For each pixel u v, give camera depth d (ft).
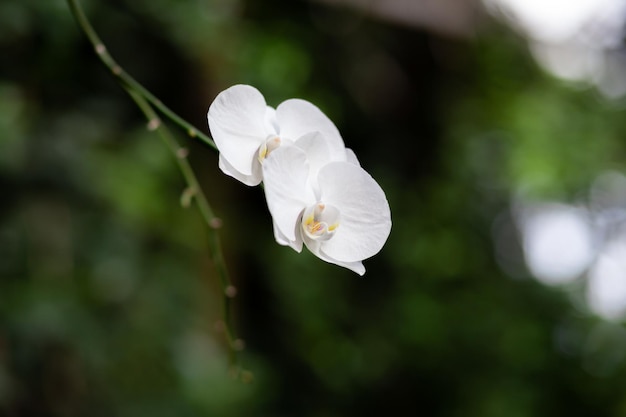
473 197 16.75
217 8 9.89
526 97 17.76
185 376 8.79
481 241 16.75
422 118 16.12
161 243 9.48
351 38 14.32
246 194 13.08
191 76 10.78
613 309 17.40
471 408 14.46
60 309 7.45
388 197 15.38
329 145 3.78
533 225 18.25
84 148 8.26
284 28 13.23
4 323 7.21
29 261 7.56
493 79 16.81
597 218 18.34
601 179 18.37
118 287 8.18
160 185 9.66
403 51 15.46
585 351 16.05
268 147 3.71
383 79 15.10
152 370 8.55
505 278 16.96
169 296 9.08
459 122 16.47
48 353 7.59
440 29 14.99
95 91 9.09
